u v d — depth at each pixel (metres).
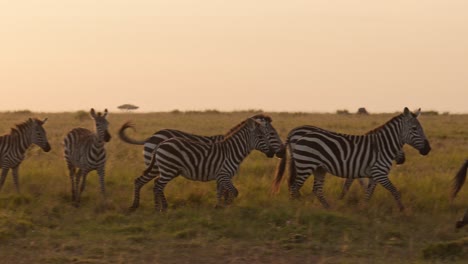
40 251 13.98
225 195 18.62
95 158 18.59
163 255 13.83
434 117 58.69
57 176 21.69
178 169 17.64
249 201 18.38
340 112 67.12
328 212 16.70
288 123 46.31
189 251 14.12
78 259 13.36
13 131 19.64
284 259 13.75
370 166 18.41
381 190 20.16
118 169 23.56
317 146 18.50
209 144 17.86
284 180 20.91
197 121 48.66
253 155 28.17
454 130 42.03
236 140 18.00
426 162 27.25
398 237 15.54
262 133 18.23
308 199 19.25
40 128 20.14
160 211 17.47
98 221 16.36
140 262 13.35
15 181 19.78
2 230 14.89
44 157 27.34
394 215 17.53
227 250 14.23
